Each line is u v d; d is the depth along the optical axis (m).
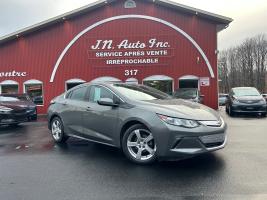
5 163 6.78
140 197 4.68
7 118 12.98
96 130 7.46
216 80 22.64
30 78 23.61
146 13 23.12
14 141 9.60
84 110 7.80
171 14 22.98
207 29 22.77
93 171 6.04
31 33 23.58
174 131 5.95
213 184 5.16
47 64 23.50
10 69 23.73
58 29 23.44
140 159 6.42
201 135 5.94
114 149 7.93
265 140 8.85
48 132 11.50
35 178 5.68
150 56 23.08
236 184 5.14
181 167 6.16
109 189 5.04
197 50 22.80
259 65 73.69
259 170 5.87
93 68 23.31
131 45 23.17
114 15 23.25
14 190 5.07
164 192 4.86
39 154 7.55
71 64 23.38
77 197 4.73
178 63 22.92
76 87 8.51
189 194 4.75
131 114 6.55
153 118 6.20
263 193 4.74
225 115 18.19
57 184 5.33
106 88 7.41
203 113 6.32
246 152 7.29
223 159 6.68
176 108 6.32
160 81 23.02
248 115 17.91
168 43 22.97
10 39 23.61
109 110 7.08
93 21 23.34
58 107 8.77
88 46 23.33
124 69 23.17
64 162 6.74
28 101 14.80
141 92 7.38
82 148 8.11
